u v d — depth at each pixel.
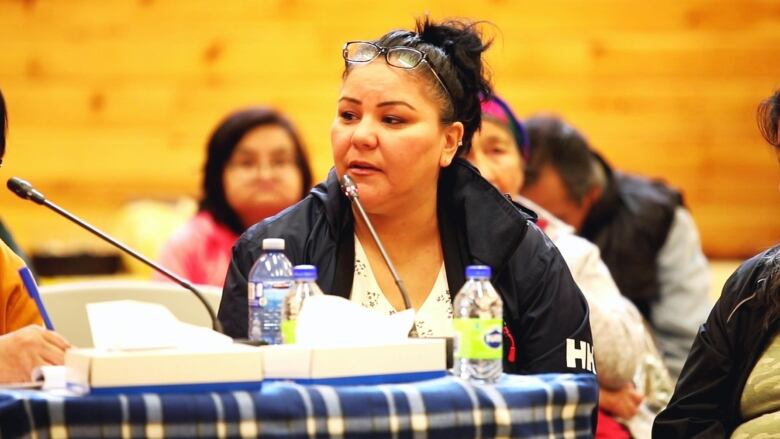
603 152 14.65
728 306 5.47
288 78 14.62
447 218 5.53
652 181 9.80
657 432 5.58
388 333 4.43
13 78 14.68
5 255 5.68
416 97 5.26
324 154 14.59
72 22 14.70
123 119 14.69
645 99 14.62
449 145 5.48
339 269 5.42
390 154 5.21
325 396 3.98
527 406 4.21
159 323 4.14
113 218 14.59
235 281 5.36
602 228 9.35
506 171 7.34
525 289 5.39
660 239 9.39
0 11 14.66
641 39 14.62
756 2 14.61
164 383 3.88
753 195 14.62
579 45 14.61
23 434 3.71
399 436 4.03
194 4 14.65
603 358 6.80
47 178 14.62
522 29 14.58
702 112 14.65
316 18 14.60
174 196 14.48
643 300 9.42
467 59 5.44
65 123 14.69
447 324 5.39
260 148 9.18
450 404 4.10
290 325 4.68
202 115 14.66
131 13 14.68
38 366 4.40
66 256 11.97
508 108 7.45
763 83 14.64
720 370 5.47
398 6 14.57
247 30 14.64
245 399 3.89
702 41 14.64
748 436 5.22
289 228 5.44
